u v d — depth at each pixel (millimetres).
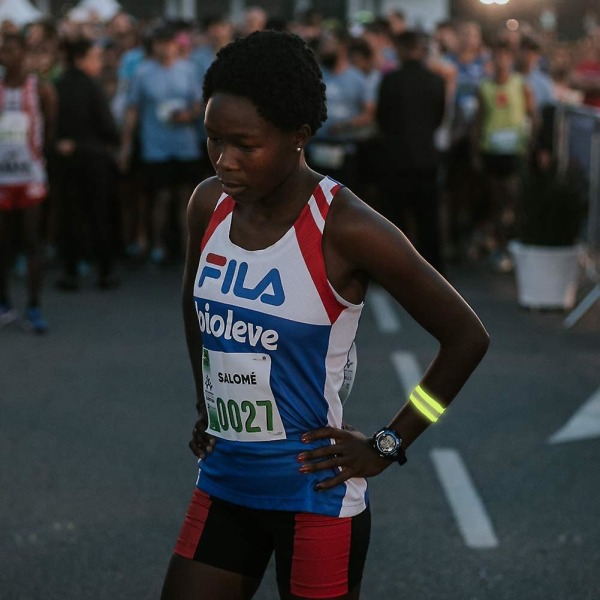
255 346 2908
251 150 2742
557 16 34594
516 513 5789
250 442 2984
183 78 12242
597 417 7344
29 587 4977
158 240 12719
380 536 5477
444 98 11516
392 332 9711
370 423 7262
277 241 2881
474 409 7488
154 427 7203
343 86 11812
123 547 5387
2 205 9648
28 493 6070
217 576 3104
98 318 10344
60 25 20531
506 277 12172
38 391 8023
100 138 11359
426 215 11703
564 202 10352
